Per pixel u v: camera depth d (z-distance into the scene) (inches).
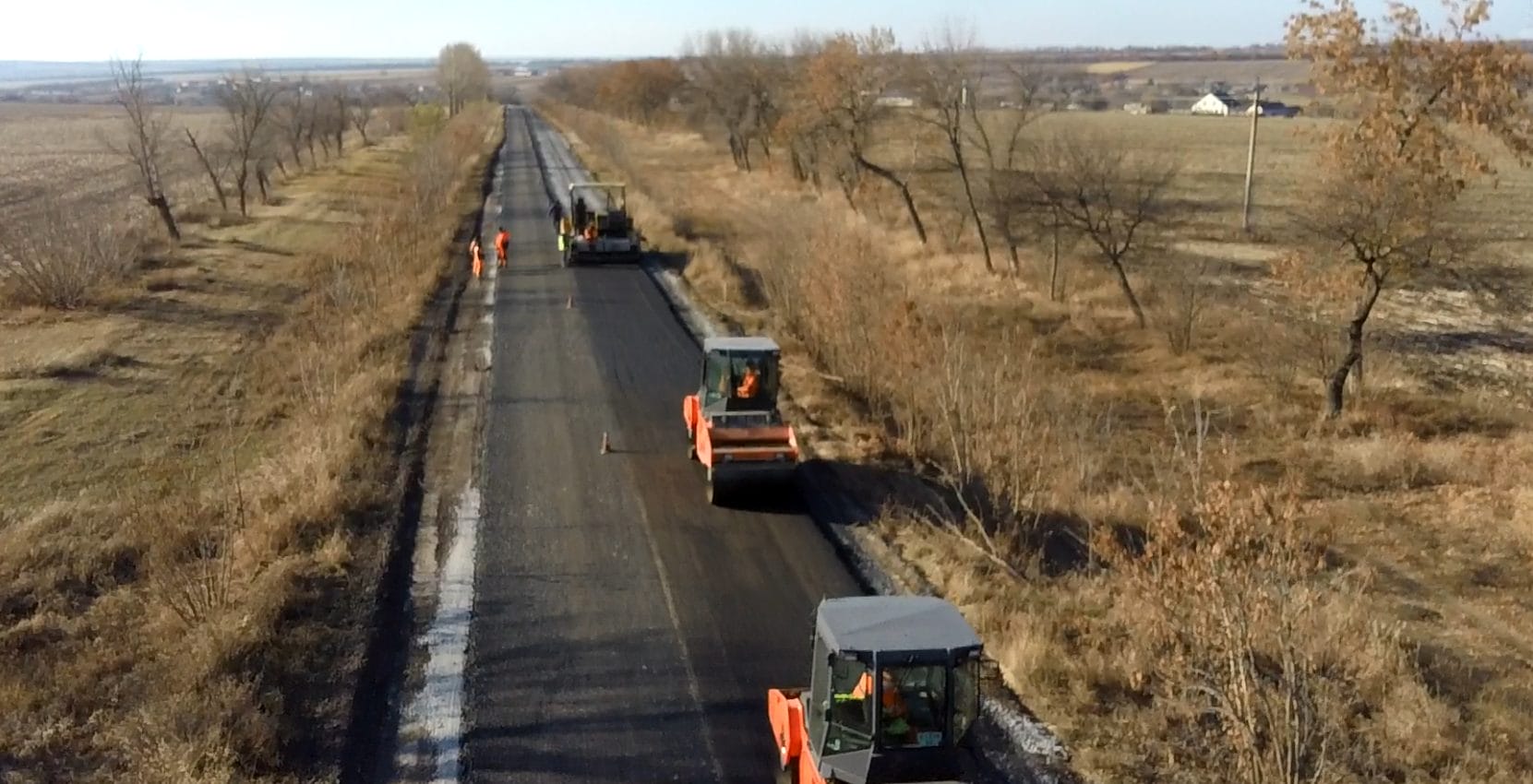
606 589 679.1
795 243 1423.5
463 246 1939.0
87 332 1290.6
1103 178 1466.5
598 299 1510.8
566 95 7696.9
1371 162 995.3
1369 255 1002.7
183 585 624.4
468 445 934.4
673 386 1111.0
